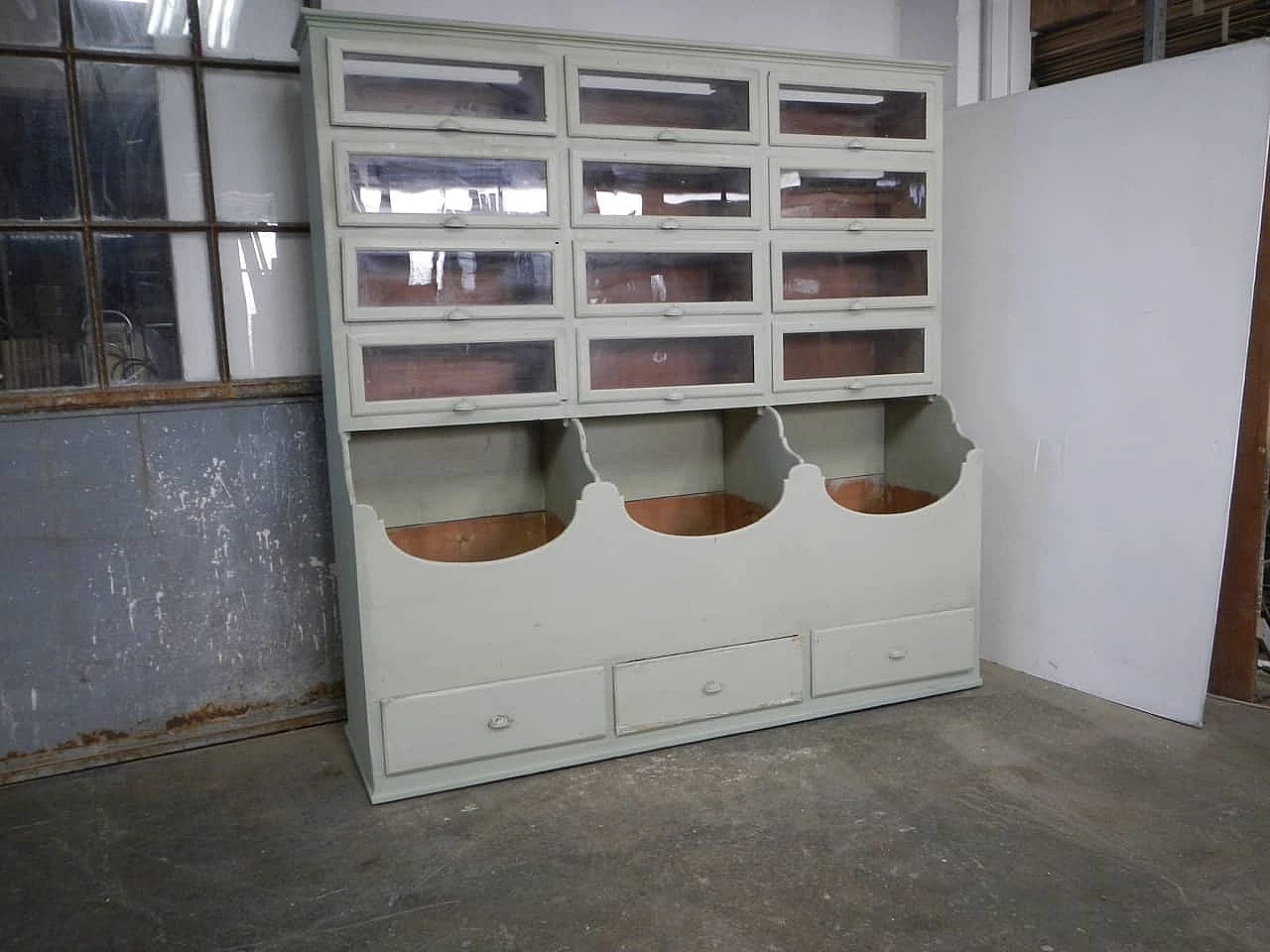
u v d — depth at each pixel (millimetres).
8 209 2578
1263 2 3248
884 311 2977
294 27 2795
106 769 2717
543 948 1867
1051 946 1836
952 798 2389
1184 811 2307
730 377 2846
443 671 2451
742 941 1873
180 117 2719
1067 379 3000
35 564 2641
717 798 2420
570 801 2426
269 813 2422
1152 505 2807
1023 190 3068
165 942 1920
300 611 2953
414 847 2242
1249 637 2928
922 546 2947
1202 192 2617
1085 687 3045
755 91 2723
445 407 2520
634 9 3170
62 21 2564
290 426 2881
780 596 2777
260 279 2846
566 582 2533
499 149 2492
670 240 2688
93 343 2684
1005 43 3646
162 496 2756
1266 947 1823
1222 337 2604
